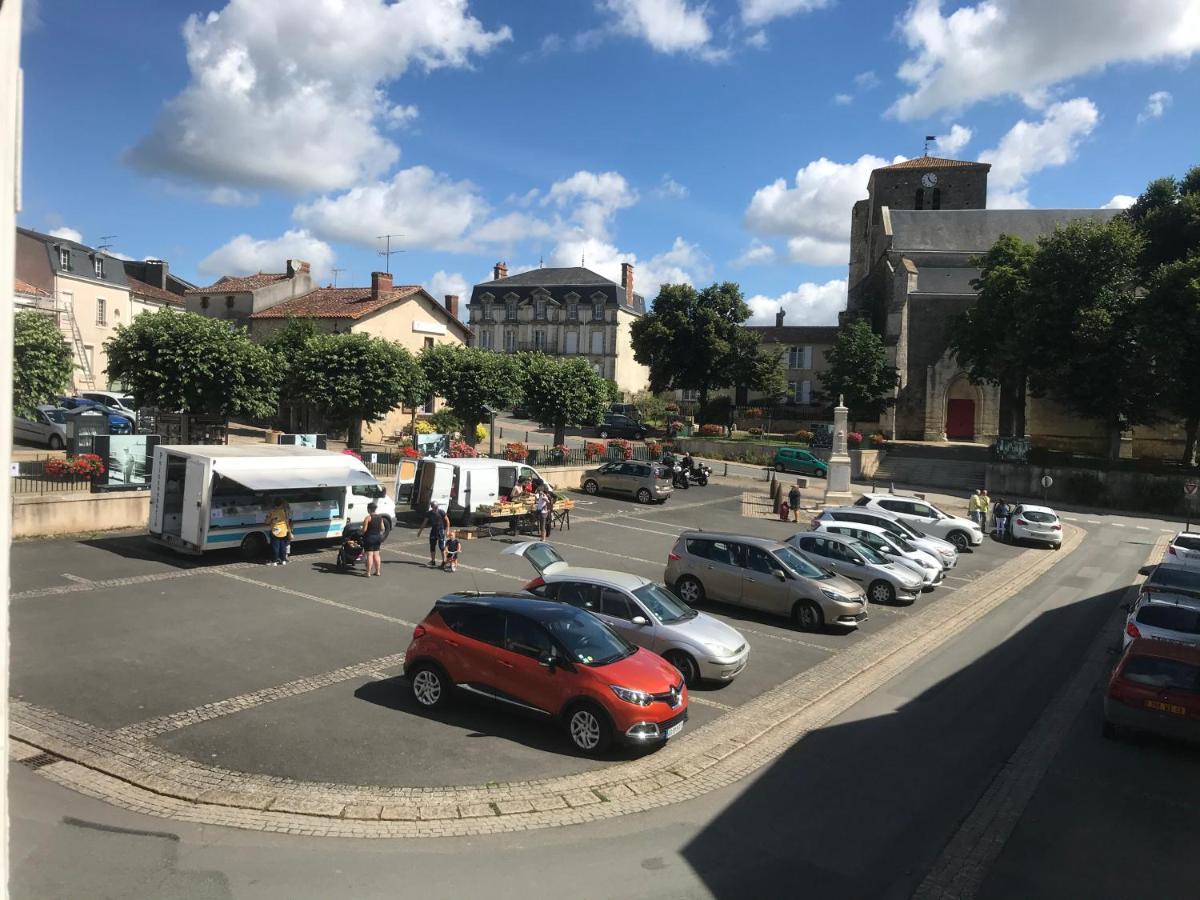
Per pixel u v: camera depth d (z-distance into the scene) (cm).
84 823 726
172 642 1262
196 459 1781
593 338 8200
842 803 873
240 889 636
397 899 638
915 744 1068
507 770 898
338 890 645
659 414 6912
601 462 3941
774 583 1681
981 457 5288
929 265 6494
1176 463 4984
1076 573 2570
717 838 776
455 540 1941
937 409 5878
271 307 5134
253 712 1016
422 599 1633
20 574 1581
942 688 1327
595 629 1048
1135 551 3080
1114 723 1078
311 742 938
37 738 902
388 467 2998
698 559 1773
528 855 722
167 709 1006
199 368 2564
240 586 1630
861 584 1972
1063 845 801
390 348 3353
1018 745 1082
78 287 4562
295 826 748
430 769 888
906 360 6059
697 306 6272
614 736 934
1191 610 1364
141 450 2206
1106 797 924
